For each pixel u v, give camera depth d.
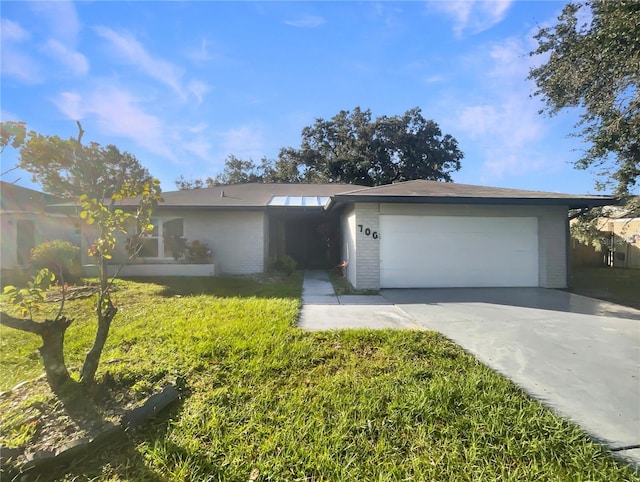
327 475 2.34
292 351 4.48
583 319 6.45
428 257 10.26
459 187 11.44
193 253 12.88
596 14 8.78
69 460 2.46
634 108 9.08
